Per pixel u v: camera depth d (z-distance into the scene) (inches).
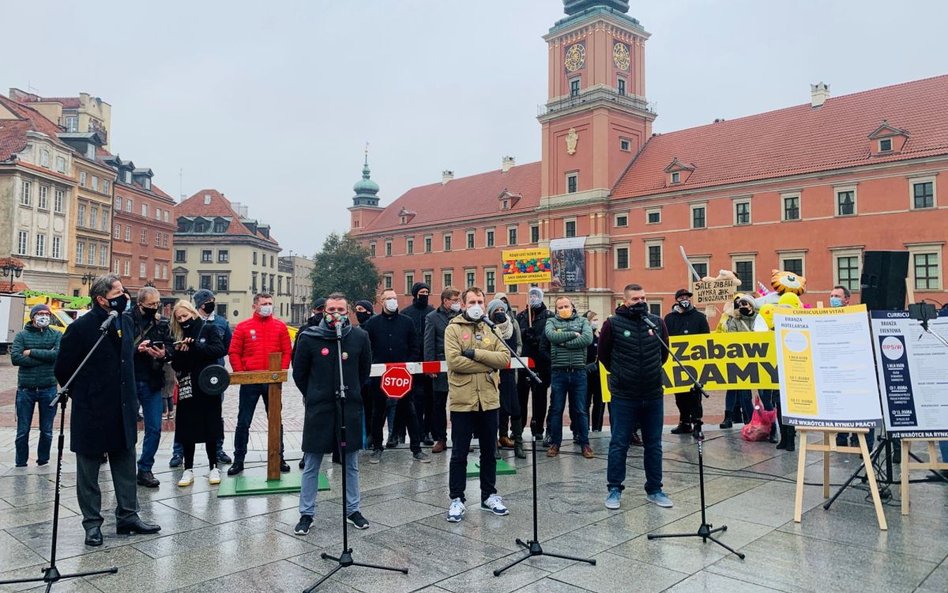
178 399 294.4
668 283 1808.6
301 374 232.5
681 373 397.7
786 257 1560.0
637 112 2046.0
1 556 204.1
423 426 389.4
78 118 2365.9
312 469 228.4
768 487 284.2
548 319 355.9
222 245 3110.2
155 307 290.0
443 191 2829.7
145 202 2593.5
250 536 222.2
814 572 188.5
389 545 213.6
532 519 240.5
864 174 1429.6
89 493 215.3
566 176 2087.8
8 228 1731.1
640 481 298.2
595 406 428.8
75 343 215.0
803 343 252.5
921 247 1343.5
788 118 1733.5
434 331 346.3
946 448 301.6
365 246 2970.0
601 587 179.5
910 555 201.3
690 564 195.8
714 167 1763.0
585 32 2037.4
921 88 1508.4
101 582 183.9
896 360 247.9
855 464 323.3
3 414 549.3
